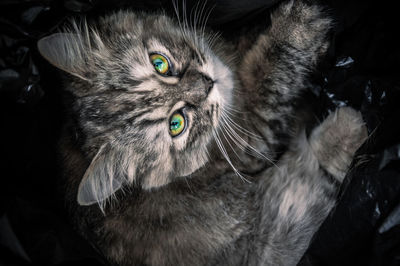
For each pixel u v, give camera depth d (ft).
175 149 1.05
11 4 0.98
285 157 1.15
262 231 1.10
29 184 1.02
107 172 1.00
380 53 1.07
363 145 1.02
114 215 1.06
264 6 1.14
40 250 0.90
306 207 1.10
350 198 0.95
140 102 0.99
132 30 1.04
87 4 1.07
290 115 1.15
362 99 1.08
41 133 1.05
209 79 1.07
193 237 1.07
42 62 1.03
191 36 1.10
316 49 1.13
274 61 1.13
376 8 1.10
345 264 0.93
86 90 1.00
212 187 1.11
